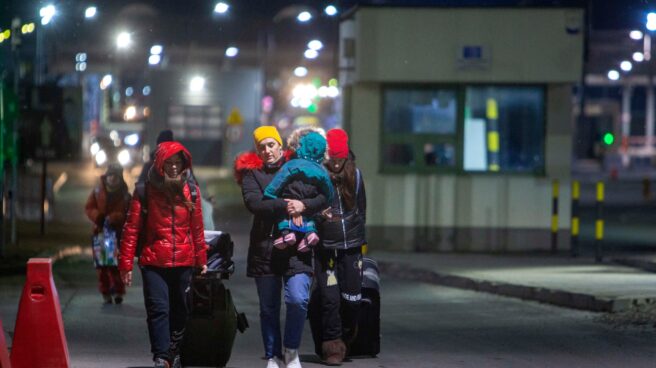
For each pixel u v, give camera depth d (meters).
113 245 40.34
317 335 28.52
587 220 87.69
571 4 60.34
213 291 26.89
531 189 61.34
